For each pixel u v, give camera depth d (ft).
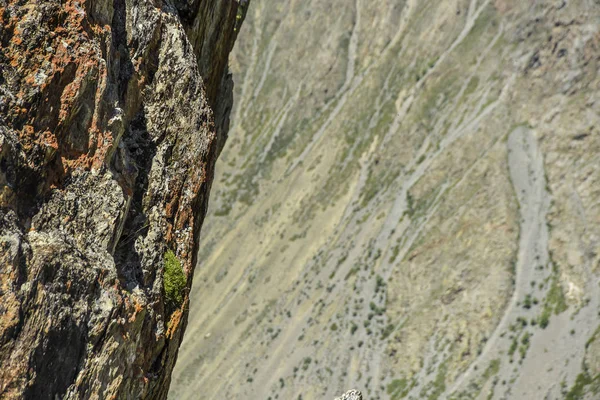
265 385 606.55
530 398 500.33
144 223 65.92
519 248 620.49
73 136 56.29
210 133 76.74
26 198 51.34
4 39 52.37
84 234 55.01
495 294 590.96
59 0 56.70
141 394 60.49
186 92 74.90
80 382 50.88
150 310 63.16
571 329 546.67
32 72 52.90
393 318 614.75
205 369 651.66
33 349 46.52
